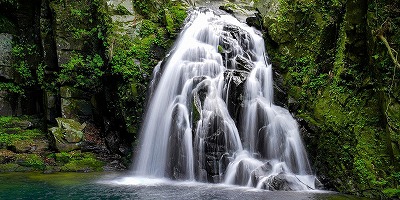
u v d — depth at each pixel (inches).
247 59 466.3
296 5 475.8
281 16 485.1
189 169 389.1
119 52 502.3
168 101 437.7
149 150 431.5
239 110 402.3
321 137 370.6
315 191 334.0
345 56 389.4
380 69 339.3
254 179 350.6
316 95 407.8
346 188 327.9
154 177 409.1
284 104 430.6
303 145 379.6
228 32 488.7
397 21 334.0
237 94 406.9
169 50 513.3
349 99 372.5
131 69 488.4
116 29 527.5
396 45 330.6
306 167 374.3
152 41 519.5
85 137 520.7
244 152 388.8
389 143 322.3
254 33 507.8
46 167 445.1
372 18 348.2
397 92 323.9
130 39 522.3
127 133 481.1
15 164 445.1
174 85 442.9
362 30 367.9
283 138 388.5
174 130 409.4
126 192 329.1
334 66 402.0
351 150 341.4
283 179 343.0
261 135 393.4
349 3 374.3
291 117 405.4
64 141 482.6
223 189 338.6
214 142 380.2
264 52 484.4
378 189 309.0
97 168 454.9
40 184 364.5
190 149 390.9
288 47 466.3
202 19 527.8
